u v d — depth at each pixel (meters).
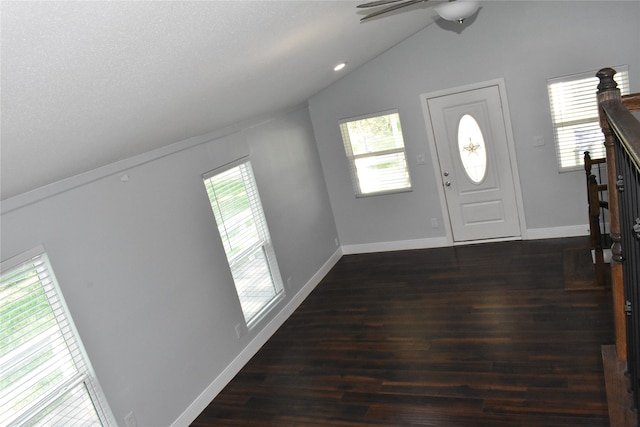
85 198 3.82
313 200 7.09
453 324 5.24
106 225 3.97
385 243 7.59
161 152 4.48
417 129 6.93
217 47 2.74
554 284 5.56
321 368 4.98
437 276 6.43
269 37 3.09
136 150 4.07
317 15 3.23
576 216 6.61
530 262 6.20
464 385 4.26
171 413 4.42
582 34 5.98
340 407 4.33
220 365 5.03
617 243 2.36
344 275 7.07
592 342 4.45
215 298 5.07
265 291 5.94
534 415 3.75
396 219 7.43
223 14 2.34
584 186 6.47
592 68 6.05
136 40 2.06
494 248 6.86
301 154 6.90
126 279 4.12
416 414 4.04
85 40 1.81
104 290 3.92
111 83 2.37
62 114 2.40
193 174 4.91
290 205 6.50
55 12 1.52
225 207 5.39
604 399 3.75
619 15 5.81
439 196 7.12
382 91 6.91
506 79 6.38
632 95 2.15
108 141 3.35
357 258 7.57
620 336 2.40
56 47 1.74
